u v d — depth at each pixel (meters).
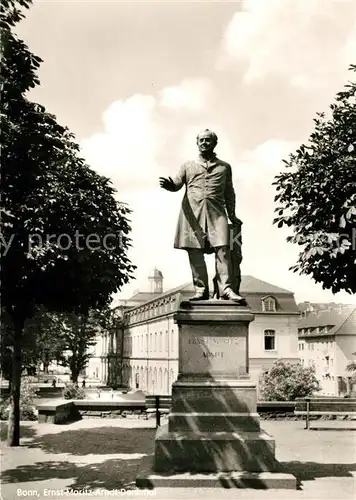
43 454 11.27
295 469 9.67
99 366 122.19
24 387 19.73
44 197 11.55
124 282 14.21
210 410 8.87
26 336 25.48
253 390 8.93
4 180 11.17
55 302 13.65
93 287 13.61
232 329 9.20
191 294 61.59
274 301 57.59
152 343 73.06
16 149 10.86
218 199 9.68
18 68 10.58
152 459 9.26
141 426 15.49
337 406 16.81
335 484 8.44
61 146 11.60
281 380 31.91
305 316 90.31
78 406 17.33
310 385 31.92
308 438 13.59
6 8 9.66
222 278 9.53
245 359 9.13
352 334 76.25
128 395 39.78
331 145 10.77
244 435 8.57
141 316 81.12
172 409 8.88
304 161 10.92
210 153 9.91
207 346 9.16
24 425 15.67
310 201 10.67
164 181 9.63
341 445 12.53
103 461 10.53
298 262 10.87
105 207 13.83
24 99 11.05
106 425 15.68
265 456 8.41
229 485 8.04
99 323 58.72
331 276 10.77
